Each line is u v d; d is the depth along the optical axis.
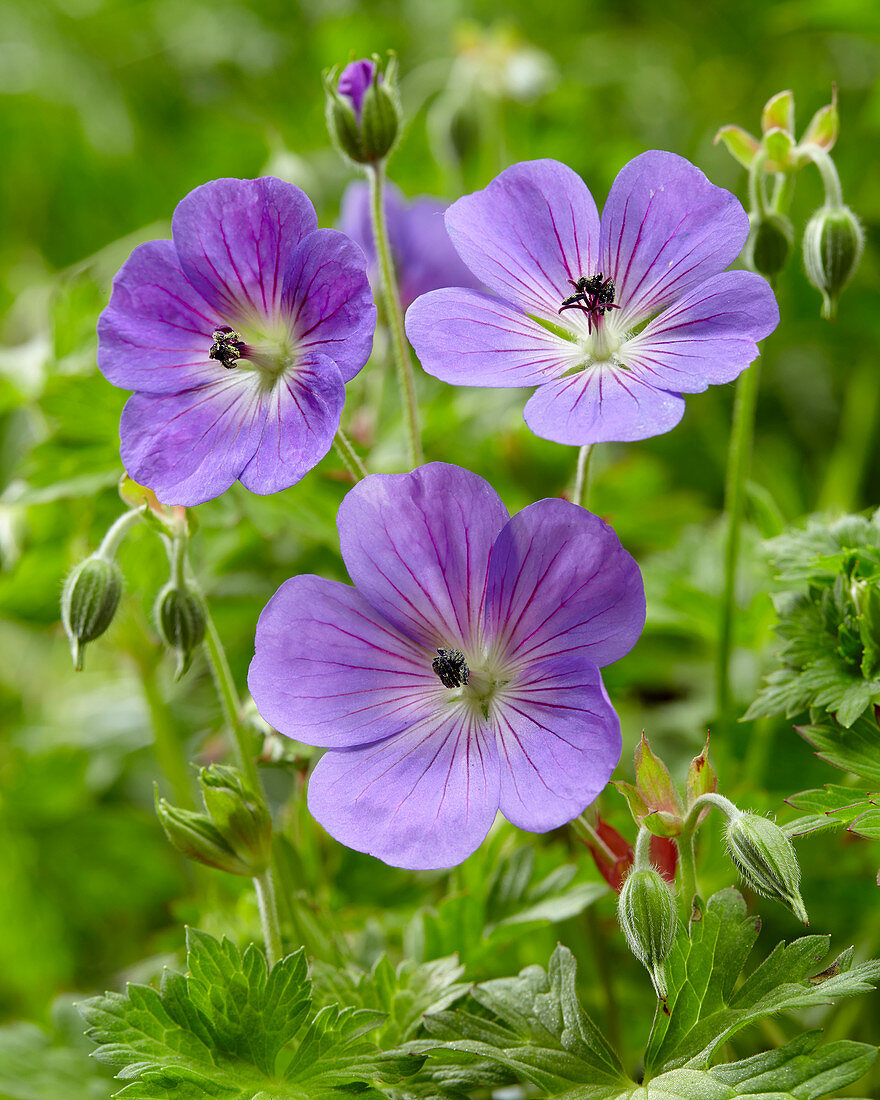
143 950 0.68
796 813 0.57
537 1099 0.56
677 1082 0.51
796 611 0.55
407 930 0.56
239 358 0.53
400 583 0.52
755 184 0.56
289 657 0.52
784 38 0.95
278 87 0.99
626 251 0.53
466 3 1.02
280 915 0.56
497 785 0.51
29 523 0.64
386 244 0.56
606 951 0.57
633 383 0.52
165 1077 0.52
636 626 0.51
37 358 0.66
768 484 0.75
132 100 1.02
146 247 0.53
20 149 1.04
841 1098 0.56
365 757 0.52
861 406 0.74
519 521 0.51
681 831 0.52
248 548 0.64
